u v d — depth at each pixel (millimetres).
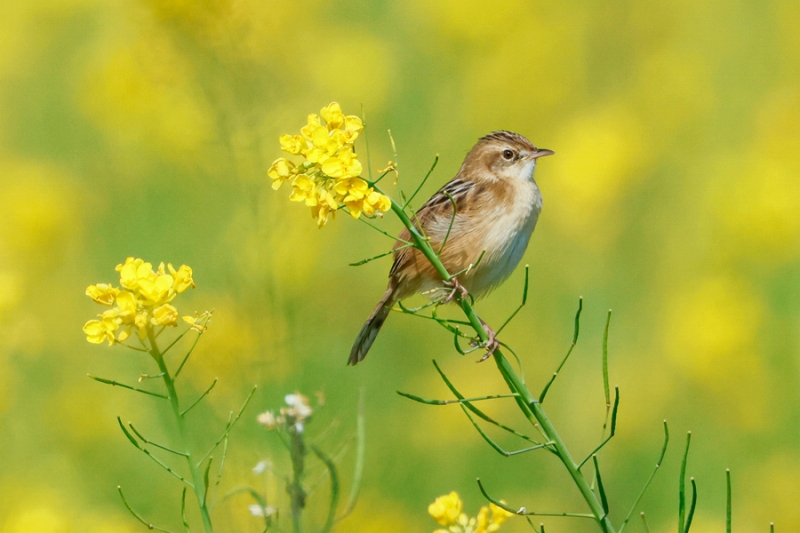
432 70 19109
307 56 18266
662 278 15266
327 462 7035
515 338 14633
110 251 15188
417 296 14492
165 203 15078
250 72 10664
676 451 12781
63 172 16812
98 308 14156
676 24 19766
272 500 7762
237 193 11016
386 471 11273
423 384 13734
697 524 11570
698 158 17578
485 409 13438
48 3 19078
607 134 17109
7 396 11086
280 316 9312
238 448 8227
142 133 15789
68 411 11695
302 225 11234
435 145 17750
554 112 18969
